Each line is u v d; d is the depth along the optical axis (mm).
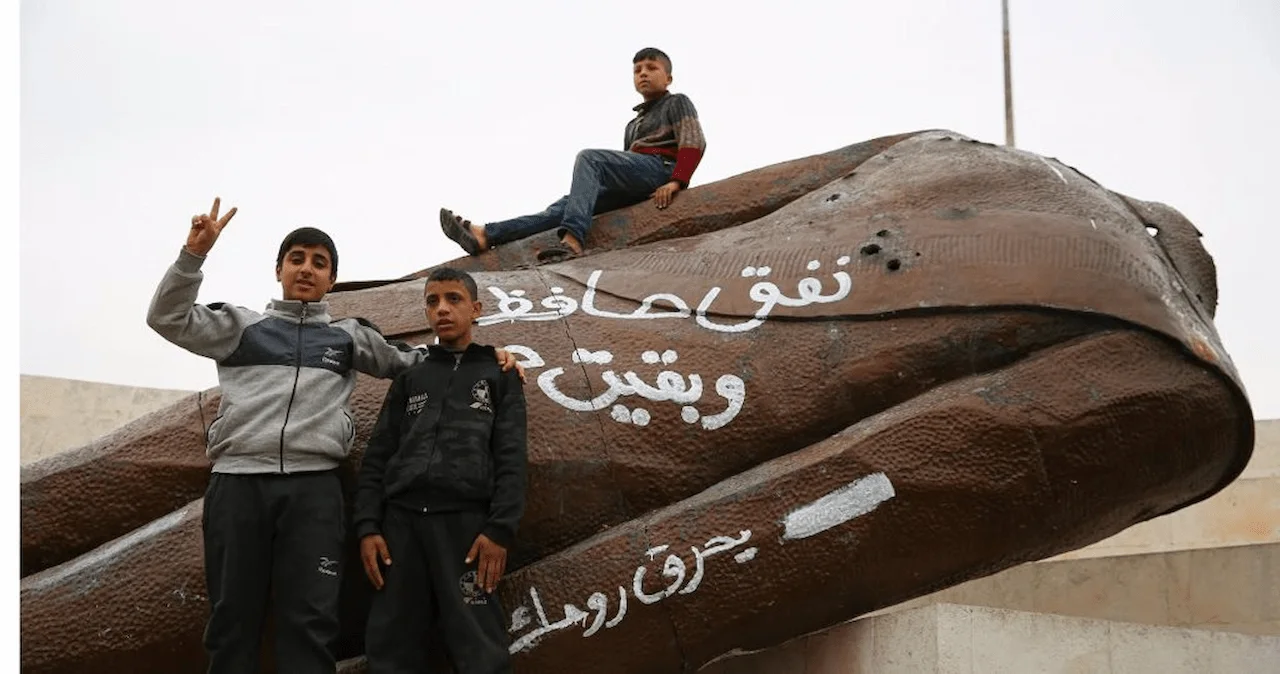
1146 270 6266
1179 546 11719
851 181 7031
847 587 5738
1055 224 6355
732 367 6125
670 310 6355
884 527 5703
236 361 5297
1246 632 9242
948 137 7199
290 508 5113
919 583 5879
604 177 7266
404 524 5211
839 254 6445
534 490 5797
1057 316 6109
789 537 5652
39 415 12445
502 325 6266
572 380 6035
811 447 5926
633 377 6066
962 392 5926
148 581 5559
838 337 6184
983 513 5770
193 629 5516
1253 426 6316
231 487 5117
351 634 5645
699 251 6742
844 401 6082
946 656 6484
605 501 5855
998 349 6133
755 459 6008
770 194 7250
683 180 7289
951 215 6496
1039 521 5871
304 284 5441
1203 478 6324
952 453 5762
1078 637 6758
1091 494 5934
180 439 6000
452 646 5086
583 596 5555
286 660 4969
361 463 5625
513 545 5773
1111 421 5883
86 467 5945
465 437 5219
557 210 7340
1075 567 9672
